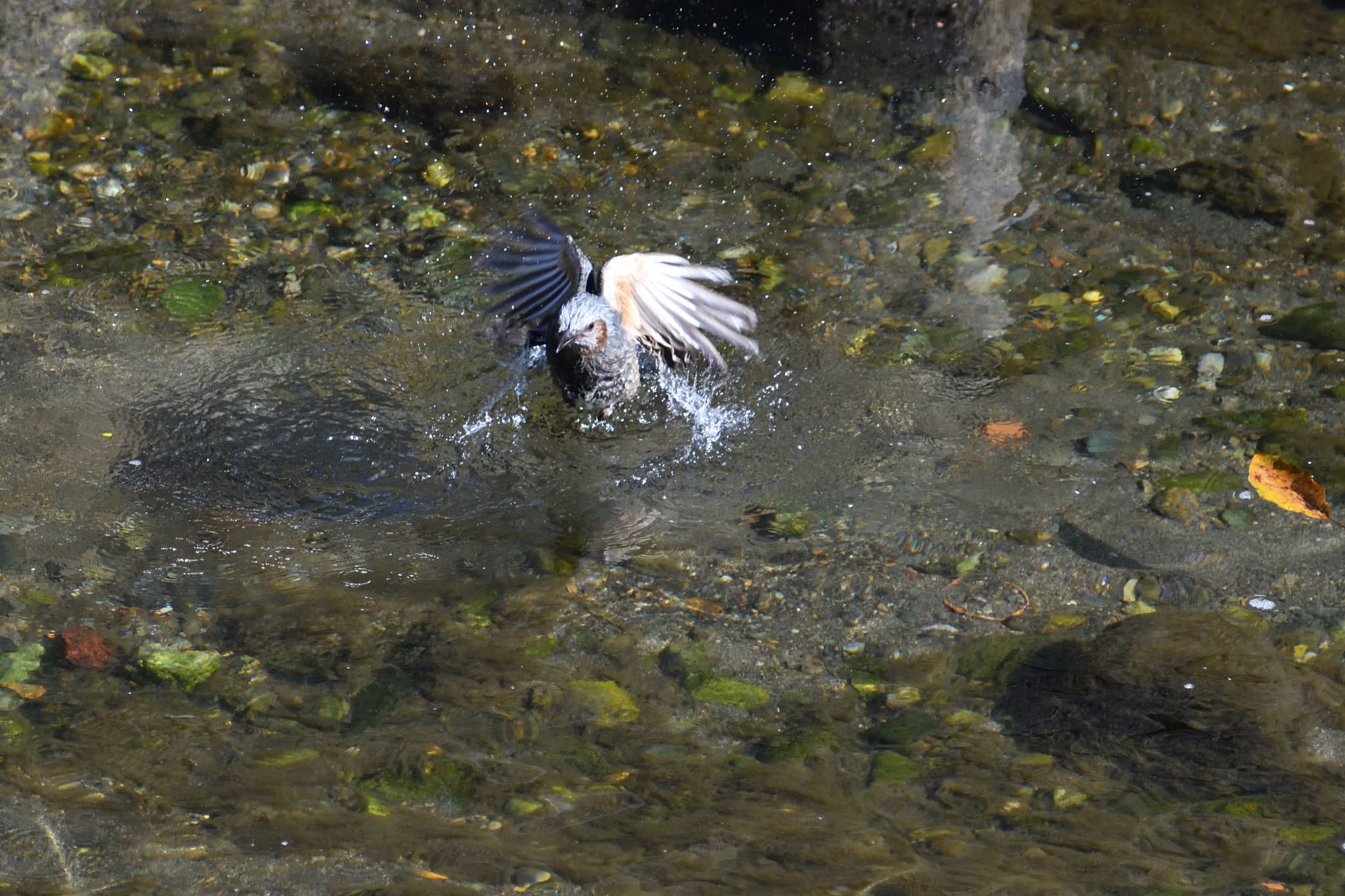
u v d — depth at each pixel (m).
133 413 11.59
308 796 7.48
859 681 8.77
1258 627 9.13
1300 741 7.94
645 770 7.82
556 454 11.42
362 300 13.16
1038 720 8.29
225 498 10.68
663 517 10.65
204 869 6.75
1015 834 7.16
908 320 12.89
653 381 12.17
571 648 9.09
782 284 13.39
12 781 7.48
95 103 15.98
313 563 9.99
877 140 15.74
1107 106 16.16
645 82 16.81
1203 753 7.88
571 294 11.19
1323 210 14.28
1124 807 7.40
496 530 10.49
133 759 7.77
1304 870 6.77
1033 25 17.69
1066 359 12.31
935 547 10.17
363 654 8.97
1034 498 10.66
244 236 13.98
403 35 17.66
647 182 15.02
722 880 6.72
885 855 6.96
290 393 11.95
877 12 16.75
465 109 16.23
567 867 6.84
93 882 6.62
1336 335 12.39
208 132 15.60
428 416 11.83
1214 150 15.39
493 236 14.12
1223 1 18.22
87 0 17.73
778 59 17.09
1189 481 10.75
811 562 10.03
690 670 8.87
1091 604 9.49
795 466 11.23
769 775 7.78
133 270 13.39
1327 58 17.00
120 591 9.52
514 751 7.99
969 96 16.34
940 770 7.82
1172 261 13.61
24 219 13.97
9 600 9.30
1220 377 11.98
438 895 6.55
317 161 15.21
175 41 17.27
